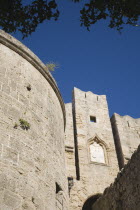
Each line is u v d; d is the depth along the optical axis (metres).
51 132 8.41
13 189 5.76
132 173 10.30
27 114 7.52
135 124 23.06
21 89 7.89
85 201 16.38
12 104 7.21
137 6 5.46
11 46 8.62
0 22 5.82
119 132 21.69
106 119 22.20
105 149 20.11
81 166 18.05
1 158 5.95
